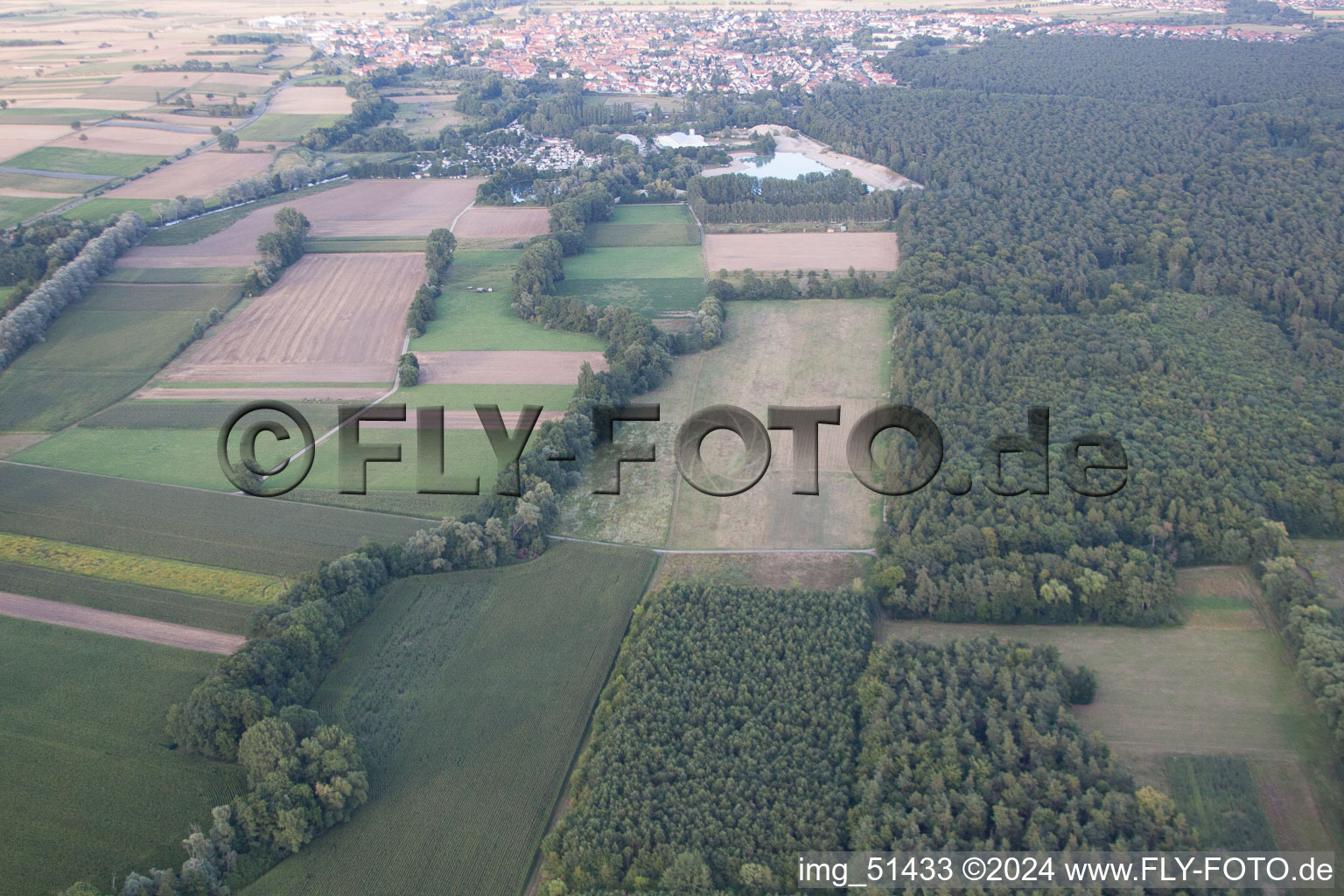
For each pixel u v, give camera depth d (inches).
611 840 4746.6
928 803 4822.8
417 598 6550.2
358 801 5012.3
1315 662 5600.4
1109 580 6279.5
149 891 4463.6
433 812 5044.3
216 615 6284.5
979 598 6279.5
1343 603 6259.8
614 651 6117.1
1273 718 5482.3
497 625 6323.8
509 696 5767.7
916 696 5487.2
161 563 6771.7
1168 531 6747.1
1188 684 5728.3
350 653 6082.7
